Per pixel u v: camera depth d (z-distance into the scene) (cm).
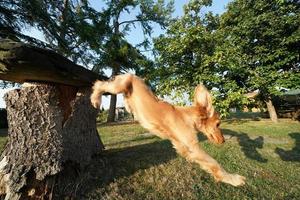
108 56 2536
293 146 1234
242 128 1800
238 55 2136
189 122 210
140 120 208
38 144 562
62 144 600
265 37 2133
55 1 1823
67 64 541
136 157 909
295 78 2019
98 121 3484
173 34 2072
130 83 211
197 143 209
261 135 1511
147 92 211
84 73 599
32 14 1562
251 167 878
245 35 2155
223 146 1127
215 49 2047
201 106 217
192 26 2031
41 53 477
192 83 2034
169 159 891
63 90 637
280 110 2748
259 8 2144
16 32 1482
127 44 2744
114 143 1217
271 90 2073
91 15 2252
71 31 1872
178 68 2058
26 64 454
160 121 205
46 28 1642
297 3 2100
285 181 772
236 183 206
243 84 2206
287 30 2095
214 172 206
